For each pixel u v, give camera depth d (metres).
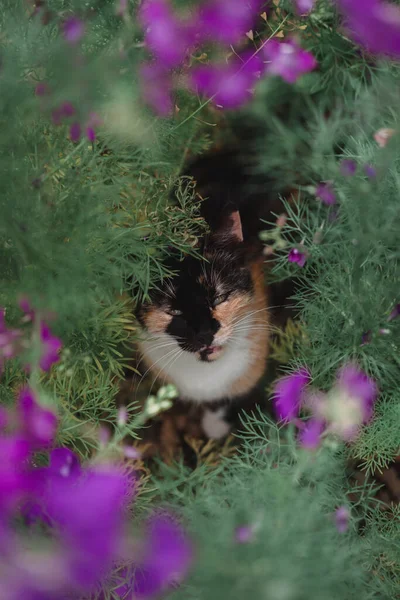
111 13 0.66
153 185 0.70
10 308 0.62
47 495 0.55
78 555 0.49
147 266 0.68
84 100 0.61
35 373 0.58
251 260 0.83
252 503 0.61
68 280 0.62
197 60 0.71
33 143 0.62
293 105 0.80
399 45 0.56
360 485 0.73
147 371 0.81
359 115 0.72
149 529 0.59
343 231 0.70
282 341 0.81
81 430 0.68
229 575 0.55
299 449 0.67
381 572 0.65
